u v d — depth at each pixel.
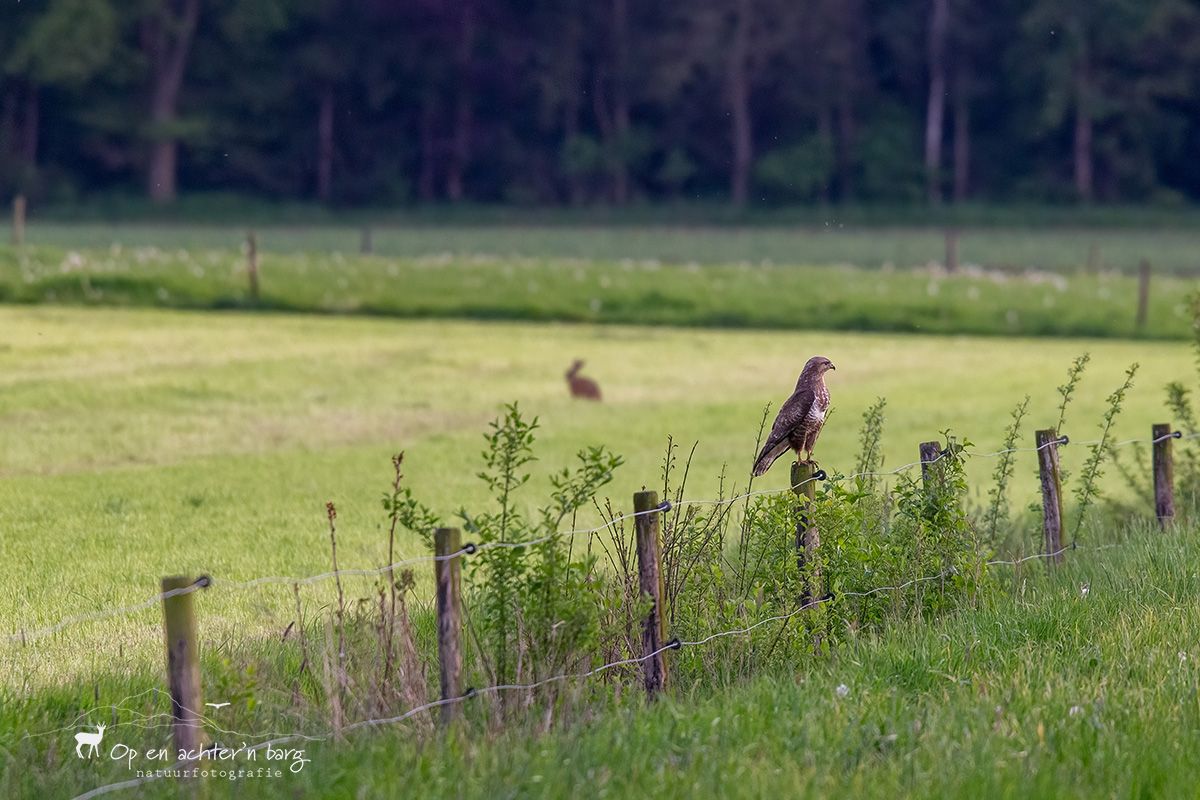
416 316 123.81
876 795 19.23
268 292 124.75
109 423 66.50
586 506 49.44
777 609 27.20
